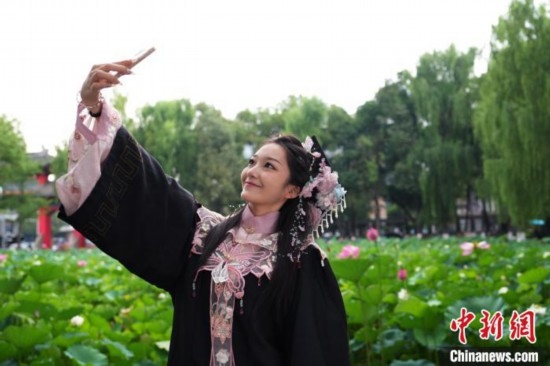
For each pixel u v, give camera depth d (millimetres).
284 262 2266
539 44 20297
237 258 2293
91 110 2318
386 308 6020
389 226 54594
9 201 33156
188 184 43219
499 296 4863
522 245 19500
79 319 5129
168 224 2365
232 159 40875
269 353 2176
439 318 4766
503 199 21688
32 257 16344
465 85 34031
